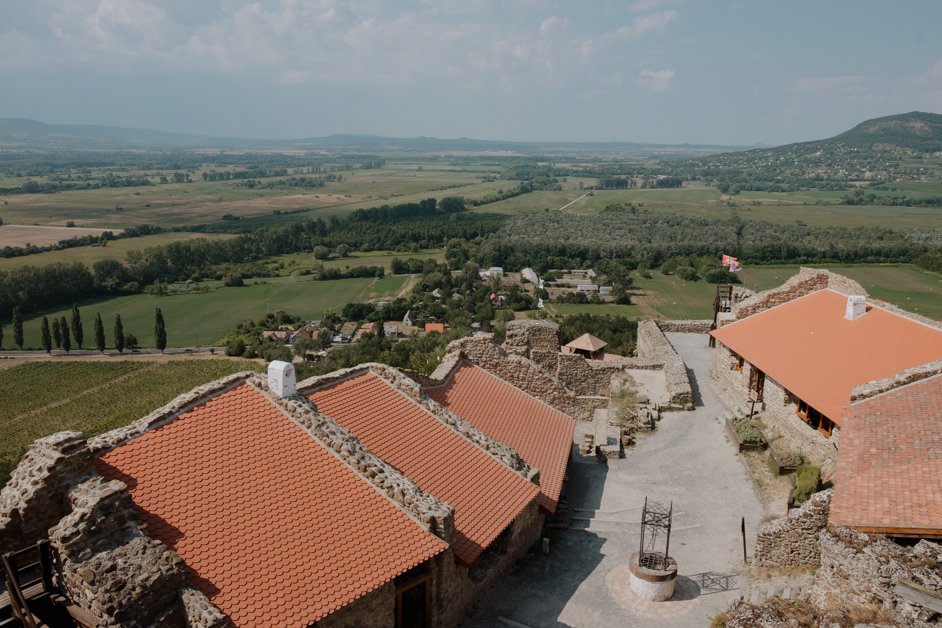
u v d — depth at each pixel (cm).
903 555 1501
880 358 2870
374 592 1562
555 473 2525
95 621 1280
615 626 1823
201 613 1285
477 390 2872
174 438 1688
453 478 2095
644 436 3284
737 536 2288
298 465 1756
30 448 1526
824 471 2619
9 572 1345
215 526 1511
